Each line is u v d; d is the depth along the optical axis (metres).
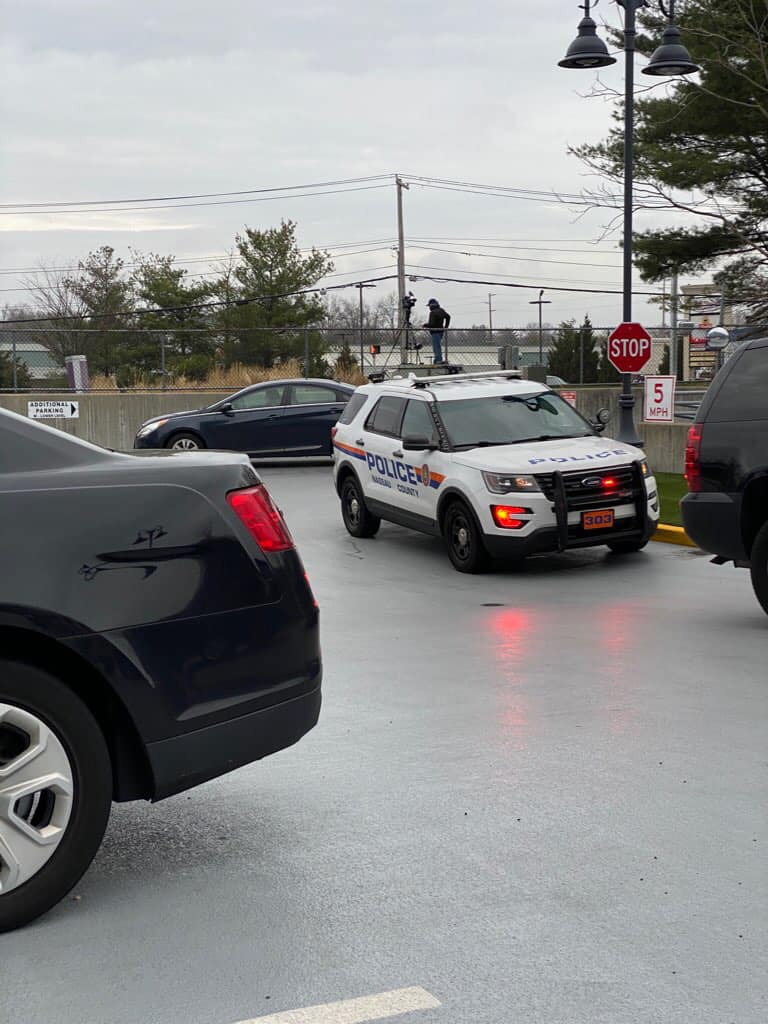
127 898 3.55
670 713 5.63
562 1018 2.81
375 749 5.09
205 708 3.51
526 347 34.22
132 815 4.31
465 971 3.05
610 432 23.91
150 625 3.43
